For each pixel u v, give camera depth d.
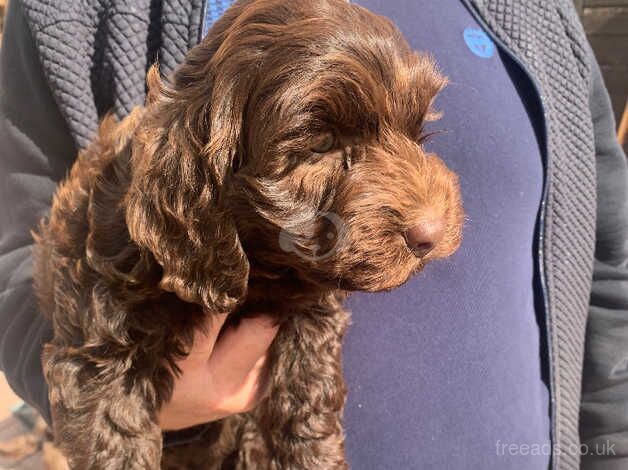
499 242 0.37
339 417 0.34
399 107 0.25
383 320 0.37
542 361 0.41
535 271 0.41
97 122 0.36
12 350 0.35
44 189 0.37
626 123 0.98
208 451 0.38
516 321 0.38
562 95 0.39
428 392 0.36
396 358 0.36
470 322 0.37
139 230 0.26
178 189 0.25
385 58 0.25
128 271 0.27
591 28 1.21
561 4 0.40
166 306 0.28
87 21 0.35
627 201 0.42
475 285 0.37
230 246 0.26
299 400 0.34
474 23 0.40
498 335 0.37
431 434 0.36
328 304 0.34
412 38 0.37
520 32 0.38
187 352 0.30
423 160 0.26
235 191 0.25
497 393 0.37
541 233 0.39
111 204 0.29
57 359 0.29
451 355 0.36
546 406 0.40
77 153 0.36
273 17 0.25
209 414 0.32
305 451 0.33
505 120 0.38
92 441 0.29
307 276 0.27
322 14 0.25
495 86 0.38
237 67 0.25
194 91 0.26
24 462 0.66
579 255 0.40
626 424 0.42
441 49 0.37
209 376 0.31
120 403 0.29
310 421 0.34
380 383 0.36
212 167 0.25
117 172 0.30
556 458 0.39
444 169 0.29
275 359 0.34
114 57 0.35
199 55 0.27
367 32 0.25
